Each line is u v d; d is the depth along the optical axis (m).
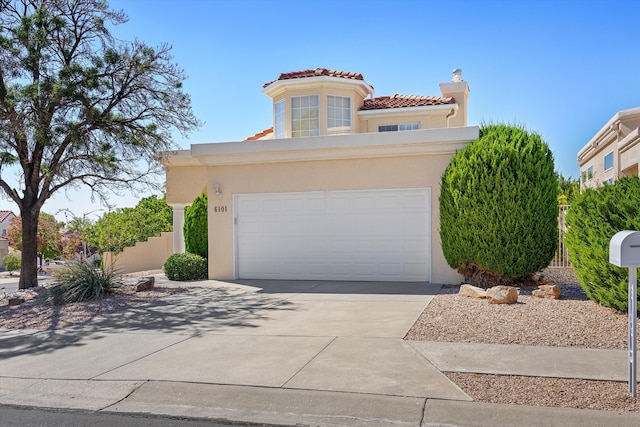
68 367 7.51
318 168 14.96
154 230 33.88
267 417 5.52
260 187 15.54
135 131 16.31
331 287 13.65
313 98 20.33
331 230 14.96
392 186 14.27
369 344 7.91
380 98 22.66
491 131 13.10
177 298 12.81
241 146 15.31
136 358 7.76
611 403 5.48
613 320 8.63
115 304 12.11
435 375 6.46
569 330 8.18
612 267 8.81
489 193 12.28
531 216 12.10
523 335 8.05
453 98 21.95
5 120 14.87
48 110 15.12
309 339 8.35
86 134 15.64
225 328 9.41
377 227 14.55
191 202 20.17
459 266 13.16
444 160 13.86
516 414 5.30
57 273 13.45
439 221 13.85
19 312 11.98
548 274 15.47
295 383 6.37
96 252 33.28
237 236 15.88
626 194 9.01
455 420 5.22
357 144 14.27
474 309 9.91
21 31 14.91
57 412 5.93
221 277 15.98
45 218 40.47
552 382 6.12
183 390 6.36
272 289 13.66
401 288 13.15
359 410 5.54
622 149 17.88
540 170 12.21
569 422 5.08
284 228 15.41
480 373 6.49
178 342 8.56
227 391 6.25
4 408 6.12
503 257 12.23
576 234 9.82
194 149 15.74
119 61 15.62
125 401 6.15
